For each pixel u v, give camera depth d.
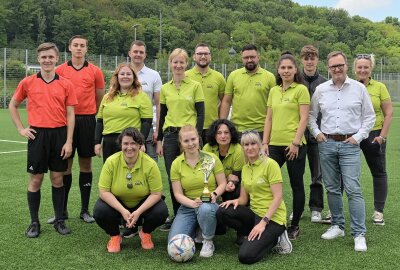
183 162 4.82
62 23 59.47
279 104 5.02
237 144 5.03
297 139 4.86
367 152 5.60
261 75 5.55
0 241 4.83
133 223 4.52
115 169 4.65
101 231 5.24
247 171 4.67
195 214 4.77
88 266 4.18
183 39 66.25
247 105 5.55
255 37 70.50
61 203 5.19
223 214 4.54
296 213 5.07
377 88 5.55
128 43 62.81
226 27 75.50
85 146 5.59
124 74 5.14
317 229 5.42
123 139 4.55
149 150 6.26
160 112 5.42
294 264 4.25
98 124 5.39
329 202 5.06
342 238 5.05
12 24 58.44
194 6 83.75
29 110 5.04
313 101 5.03
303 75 5.79
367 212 6.13
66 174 5.64
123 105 5.18
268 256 4.48
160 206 4.65
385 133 5.50
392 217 5.88
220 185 4.82
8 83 29.34
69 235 5.08
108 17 65.31
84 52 5.57
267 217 4.42
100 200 4.64
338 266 4.19
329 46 74.81
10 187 7.31
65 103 5.10
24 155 10.63
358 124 4.77
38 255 4.45
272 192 4.50
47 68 4.94
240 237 4.81
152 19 70.12
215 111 5.84
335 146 4.80
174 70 5.27
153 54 63.94
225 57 48.19
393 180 8.15
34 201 5.07
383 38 88.25
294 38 72.94
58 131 5.04
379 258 4.40
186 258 4.28
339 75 4.73
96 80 5.71
